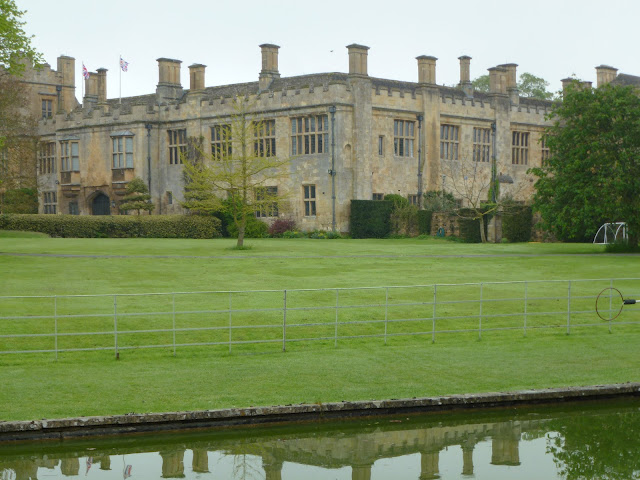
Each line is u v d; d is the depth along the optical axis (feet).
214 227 145.59
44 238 124.16
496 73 171.32
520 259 91.50
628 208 103.30
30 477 29.40
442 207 151.02
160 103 172.55
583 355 44.68
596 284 70.64
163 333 48.83
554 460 31.27
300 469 30.50
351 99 147.64
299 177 150.61
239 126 134.72
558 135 111.14
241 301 59.26
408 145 157.38
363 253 99.66
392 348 46.47
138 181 159.63
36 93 193.36
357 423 34.45
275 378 39.19
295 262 86.89
